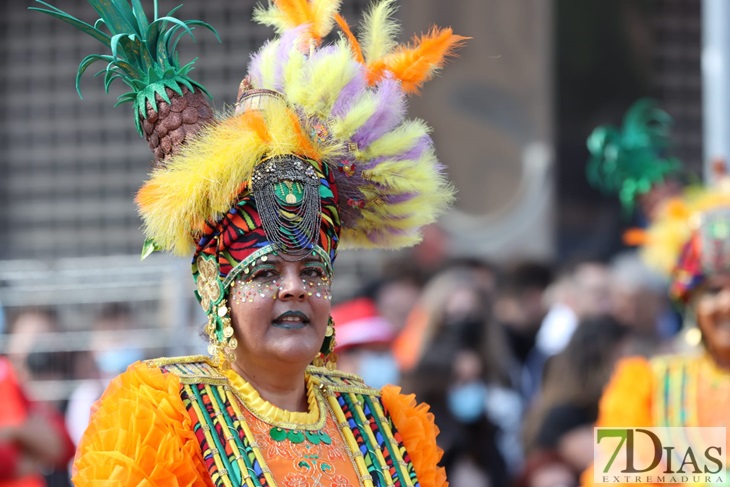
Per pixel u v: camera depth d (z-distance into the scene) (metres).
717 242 13.16
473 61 25.12
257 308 7.46
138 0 7.81
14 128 24.88
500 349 16.03
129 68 7.71
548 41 25.22
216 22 23.72
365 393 8.20
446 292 15.98
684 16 25.69
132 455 7.02
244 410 7.54
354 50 8.20
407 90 8.30
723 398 12.95
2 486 13.34
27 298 15.91
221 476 7.18
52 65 24.92
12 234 24.72
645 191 15.72
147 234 7.71
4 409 13.48
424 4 24.70
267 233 7.43
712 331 13.19
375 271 22.72
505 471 15.33
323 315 7.62
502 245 25.06
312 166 7.65
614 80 25.34
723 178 14.36
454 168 25.11
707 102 15.53
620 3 25.42
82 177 24.77
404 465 7.91
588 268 17.81
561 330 17.95
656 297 17.92
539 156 25.14
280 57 7.92
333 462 7.67
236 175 7.39
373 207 8.12
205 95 8.05
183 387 7.45
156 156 7.75
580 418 15.02
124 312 15.72
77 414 15.22
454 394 15.40
